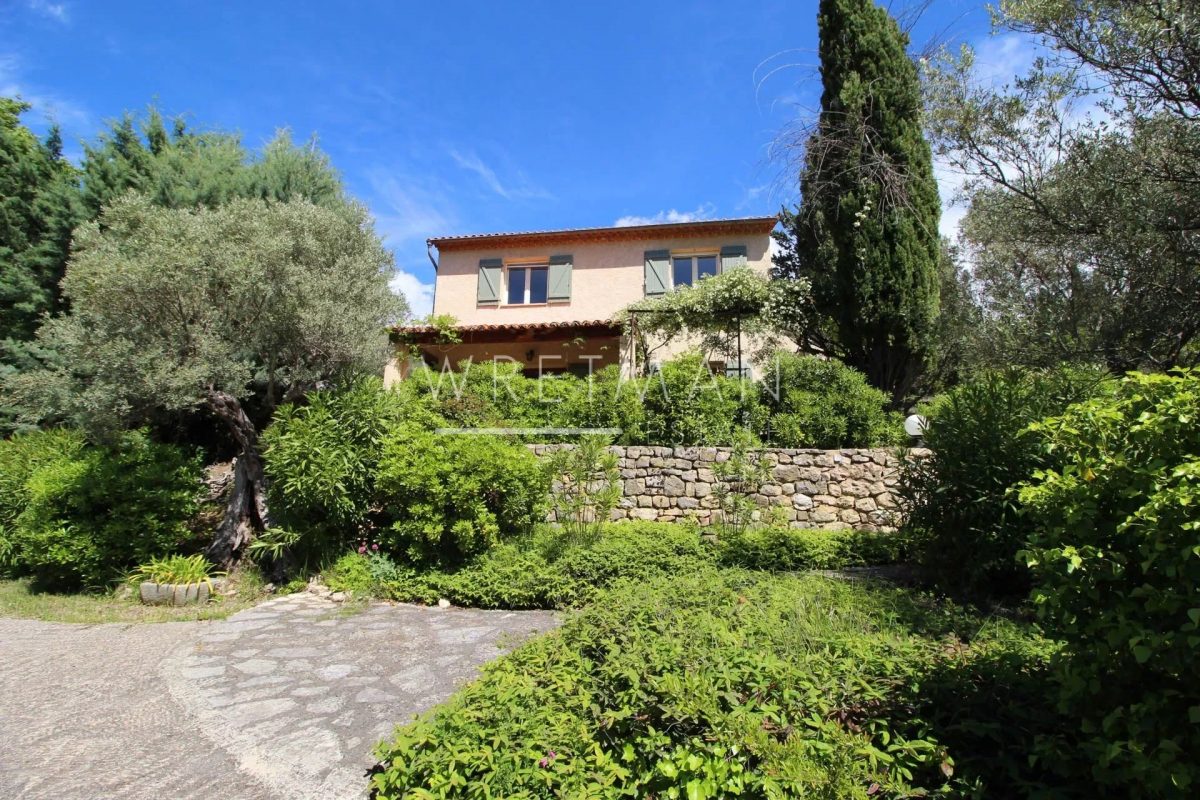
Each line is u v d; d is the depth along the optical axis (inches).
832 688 95.8
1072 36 213.3
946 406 218.1
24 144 626.2
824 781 77.0
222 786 118.6
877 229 382.0
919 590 203.0
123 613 243.0
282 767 125.0
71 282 271.9
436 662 181.3
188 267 260.8
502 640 197.6
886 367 400.5
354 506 274.5
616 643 130.0
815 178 395.2
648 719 97.7
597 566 241.8
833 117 396.5
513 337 557.9
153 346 257.8
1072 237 223.0
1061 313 240.7
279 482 271.6
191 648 198.4
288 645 198.8
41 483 287.0
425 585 250.2
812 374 373.4
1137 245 205.2
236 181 551.5
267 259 275.6
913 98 381.7
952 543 201.6
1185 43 188.5
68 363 293.3
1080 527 86.4
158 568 265.9
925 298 382.3
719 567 251.0
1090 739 82.7
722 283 455.2
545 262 648.4
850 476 318.3
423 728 103.3
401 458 270.7
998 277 287.1
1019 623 165.5
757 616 153.3
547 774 89.6
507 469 271.0
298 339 291.4
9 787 118.4
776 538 262.4
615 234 626.8
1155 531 75.0
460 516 262.8
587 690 112.8
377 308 321.4
